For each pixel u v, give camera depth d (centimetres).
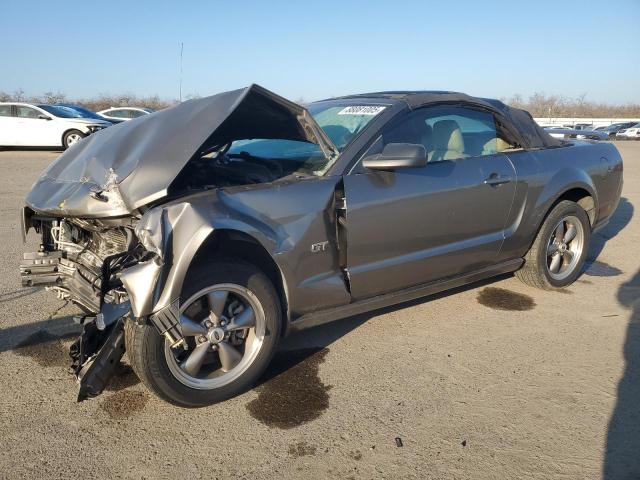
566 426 269
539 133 443
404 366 329
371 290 339
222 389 284
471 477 233
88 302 296
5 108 1589
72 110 1692
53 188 323
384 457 246
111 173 294
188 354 282
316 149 348
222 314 284
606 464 241
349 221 314
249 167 343
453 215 362
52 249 359
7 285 456
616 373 320
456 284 390
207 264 273
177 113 326
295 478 234
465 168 371
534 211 415
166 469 239
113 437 261
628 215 784
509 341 362
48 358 336
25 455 247
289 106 310
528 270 443
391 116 348
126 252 280
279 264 292
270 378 316
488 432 264
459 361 335
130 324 259
